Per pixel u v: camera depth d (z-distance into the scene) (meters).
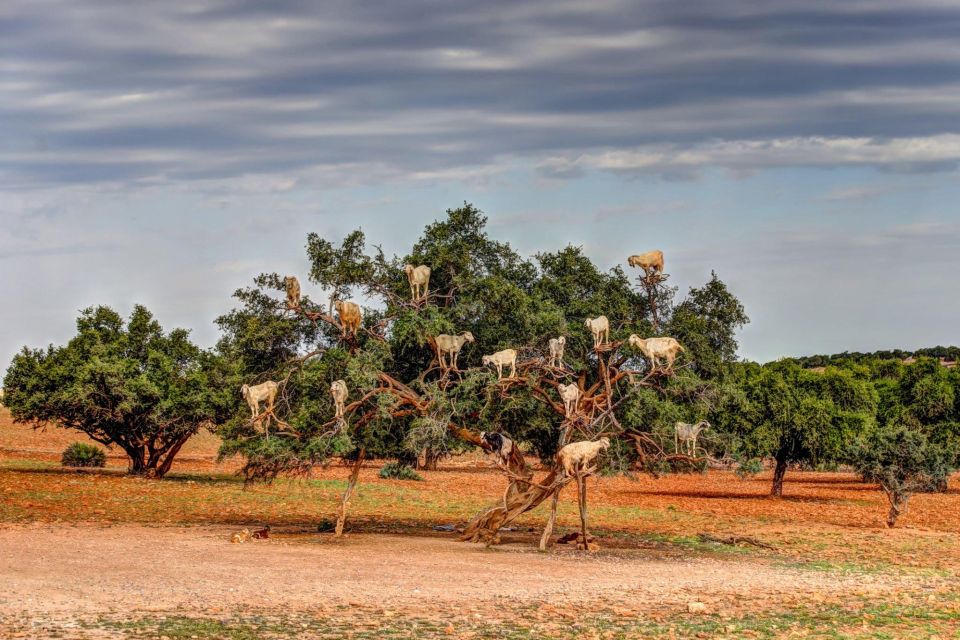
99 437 63.66
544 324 28.28
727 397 28.44
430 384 27.03
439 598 19.28
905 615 18.61
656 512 45.09
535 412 28.97
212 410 51.19
